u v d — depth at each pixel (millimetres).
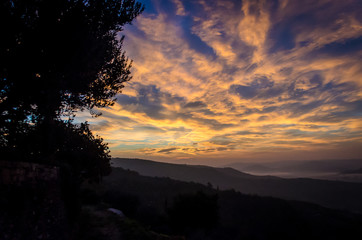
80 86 7473
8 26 5234
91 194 25672
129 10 8117
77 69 6680
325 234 37312
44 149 9195
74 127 14117
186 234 25078
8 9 5273
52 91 6570
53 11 5848
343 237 36906
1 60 5422
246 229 36188
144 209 29750
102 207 22281
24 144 8156
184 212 22562
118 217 17828
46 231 7414
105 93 9070
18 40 5707
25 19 5711
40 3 5758
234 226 36938
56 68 6355
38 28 5805
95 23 7164
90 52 6445
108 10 7410
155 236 14180
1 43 5336
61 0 5895
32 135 8422
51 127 9289
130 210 27531
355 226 40750
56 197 8953
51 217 8055
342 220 44625
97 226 14203
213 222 23250
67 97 7859
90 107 8945
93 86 8469
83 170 15766
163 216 27531
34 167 7168
